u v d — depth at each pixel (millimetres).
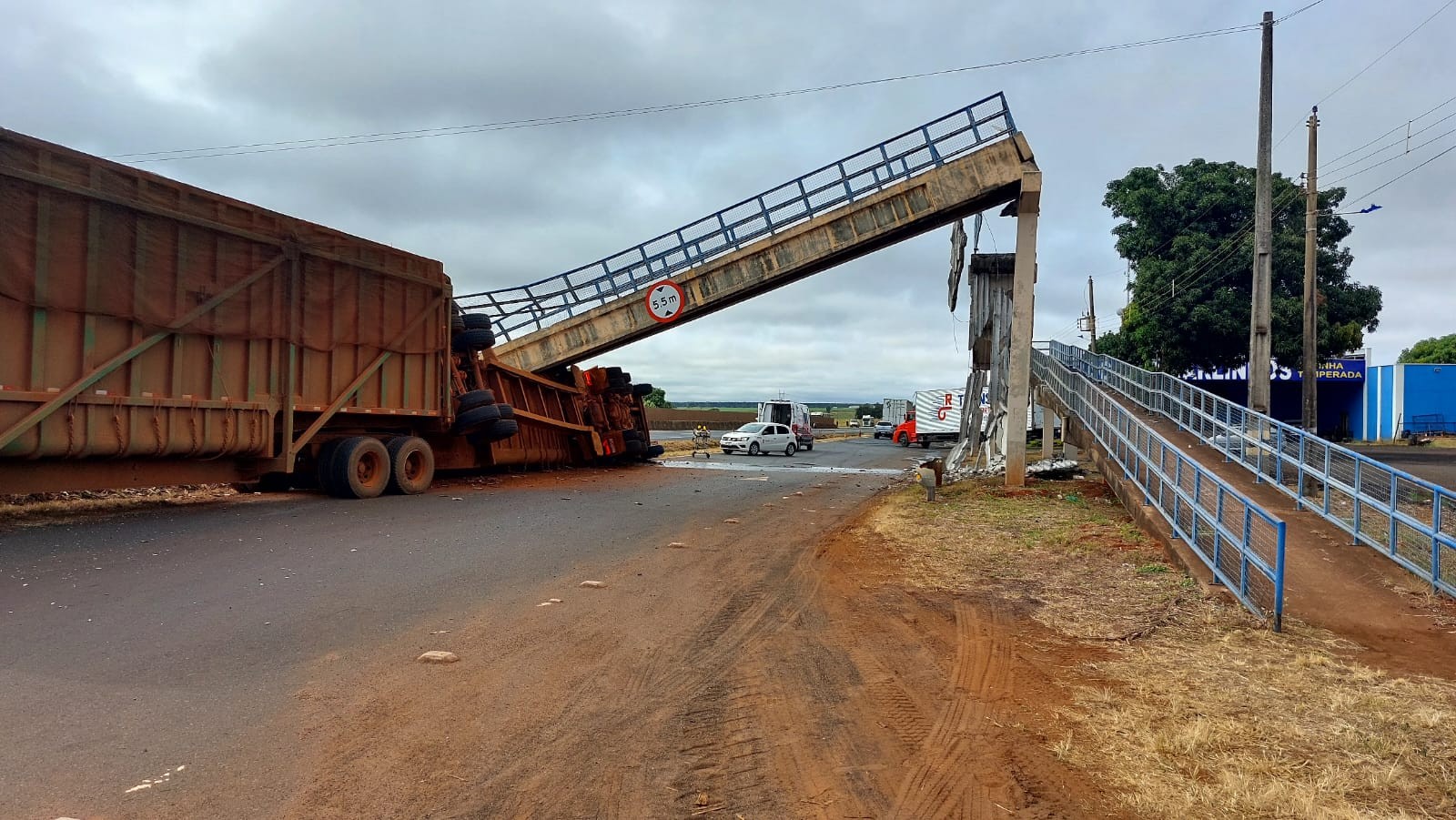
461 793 3893
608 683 5527
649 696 5309
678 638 6645
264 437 13555
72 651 5723
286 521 11852
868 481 23531
